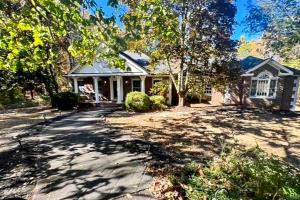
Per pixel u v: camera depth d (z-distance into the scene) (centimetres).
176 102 2395
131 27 409
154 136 1068
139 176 630
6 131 1218
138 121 1418
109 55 459
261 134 1210
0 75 2375
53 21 395
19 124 1414
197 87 2023
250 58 2497
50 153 823
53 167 701
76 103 2100
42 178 632
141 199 518
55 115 1741
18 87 2588
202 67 1862
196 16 1686
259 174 566
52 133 1128
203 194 514
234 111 1864
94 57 491
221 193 499
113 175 639
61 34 425
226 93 2266
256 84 2191
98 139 988
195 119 1516
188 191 527
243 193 516
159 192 542
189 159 770
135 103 1811
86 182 603
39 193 556
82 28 407
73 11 354
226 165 629
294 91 2189
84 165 709
